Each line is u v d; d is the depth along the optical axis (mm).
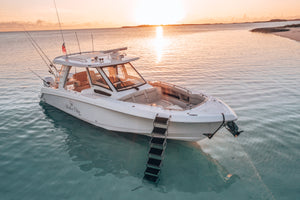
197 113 4473
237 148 5090
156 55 22453
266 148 5020
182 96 5836
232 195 3783
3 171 4461
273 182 3994
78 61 5984
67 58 6387
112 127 5449
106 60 6008
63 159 4879
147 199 3736
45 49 31094
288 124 6074
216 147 5188
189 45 32969
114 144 5445
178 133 4695
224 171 4383
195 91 5672
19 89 10320
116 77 5742
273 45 26734
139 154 5043
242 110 7168
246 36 47656
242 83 10555
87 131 6074
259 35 49469
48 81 7945
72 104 6273
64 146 5387
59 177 4297
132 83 5938
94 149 5254
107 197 3781
